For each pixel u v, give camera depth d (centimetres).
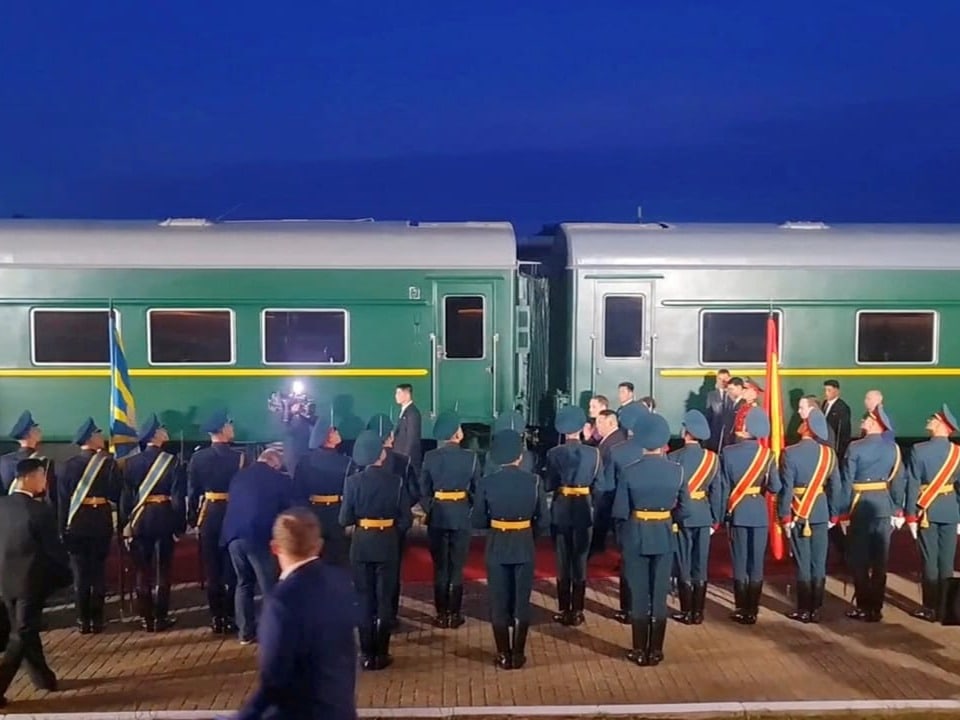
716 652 877
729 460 957
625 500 845
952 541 959
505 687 795
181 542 1288
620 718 721
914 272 1447
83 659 864
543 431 1481
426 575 1144
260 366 1394
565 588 956
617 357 1433
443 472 946
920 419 1452
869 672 823
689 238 1448
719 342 1440
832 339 1443
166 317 1395
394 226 1455
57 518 898
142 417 1393
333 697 478
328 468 972
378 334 1402
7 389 1392
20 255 1384
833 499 967
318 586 489
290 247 1401
